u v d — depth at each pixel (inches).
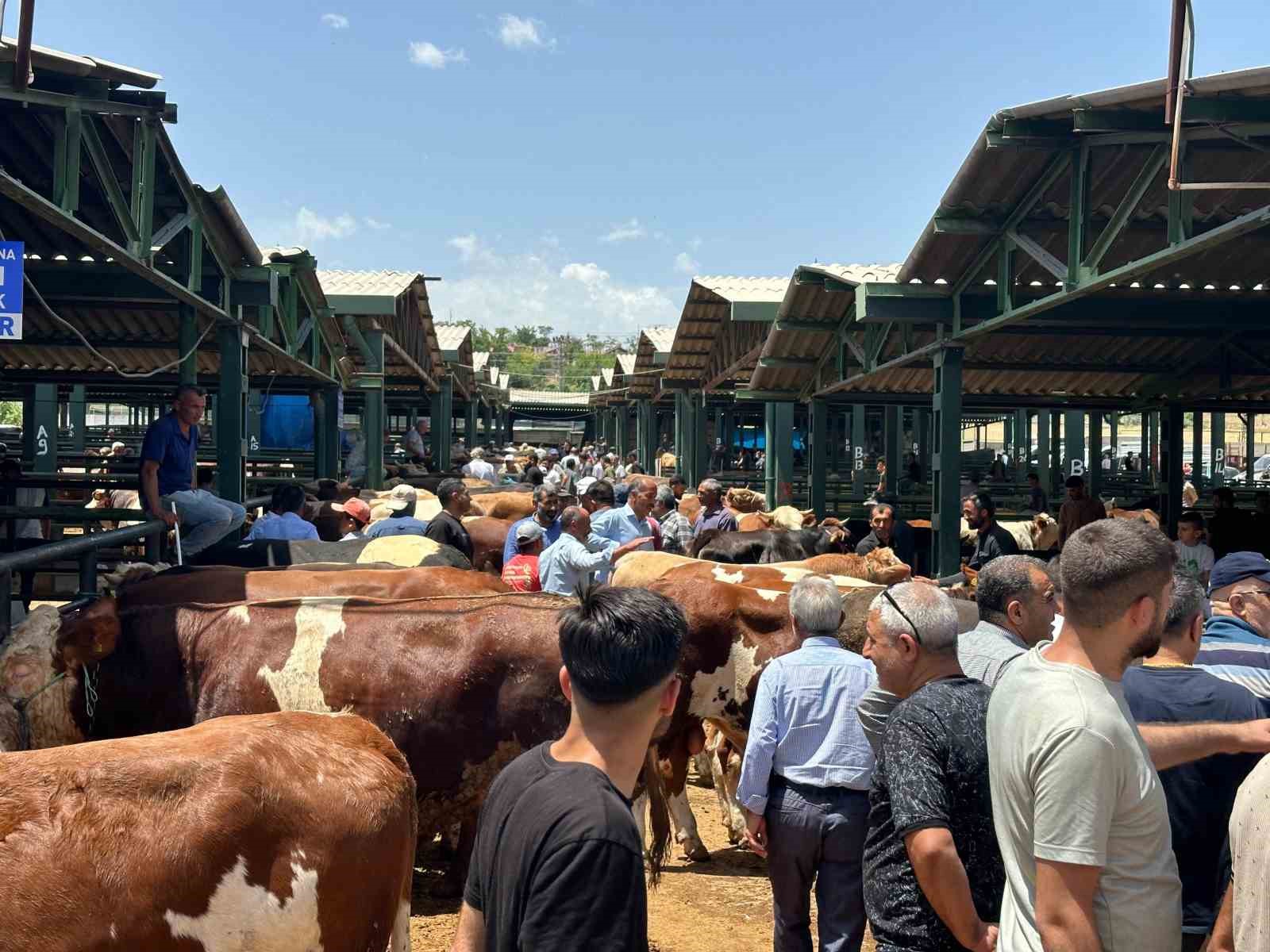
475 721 199.6
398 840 131.0
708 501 492.4
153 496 321.7
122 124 307.0
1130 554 100.9
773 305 725.3
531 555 355.9
